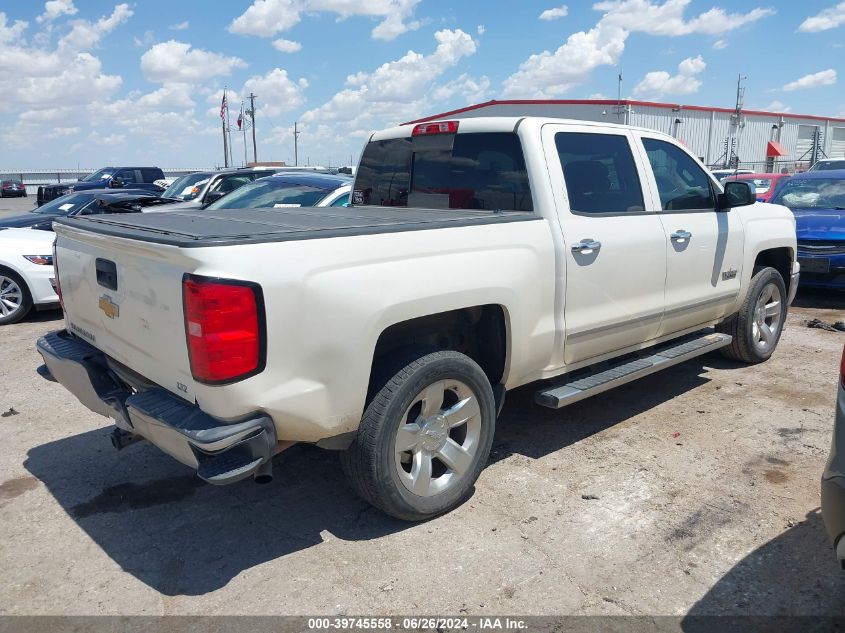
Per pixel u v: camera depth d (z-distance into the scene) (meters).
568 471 4.14
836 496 2.43
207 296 2.72
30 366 6.58
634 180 4.65
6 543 3.47
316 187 8.35
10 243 8.45
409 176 5.04
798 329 7.59
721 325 5.98
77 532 3.57
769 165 46.00
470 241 3.56
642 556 3.25
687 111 40.03
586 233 4.15
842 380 2.57
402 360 3.35
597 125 4.52
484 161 4.40
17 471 4.28
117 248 3.23
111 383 3.65
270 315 2.85
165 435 2.96
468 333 4.07
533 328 3.93
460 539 3.42
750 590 2.99
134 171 21.81
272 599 2.99
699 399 5.34
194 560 3.29
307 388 3.00
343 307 3.04
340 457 3.42
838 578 3.06
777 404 5.20
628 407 5.19
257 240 2.86
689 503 3.73
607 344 4.48
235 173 12.21
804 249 8.70
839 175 10.23
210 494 3.95
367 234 3.16
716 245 5.23
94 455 4.50
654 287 4.69
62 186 19.33
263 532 3.54
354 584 3.08
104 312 3.49
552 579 3.09
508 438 4.64
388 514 3.47
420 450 3.50
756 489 3.87
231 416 2.86
